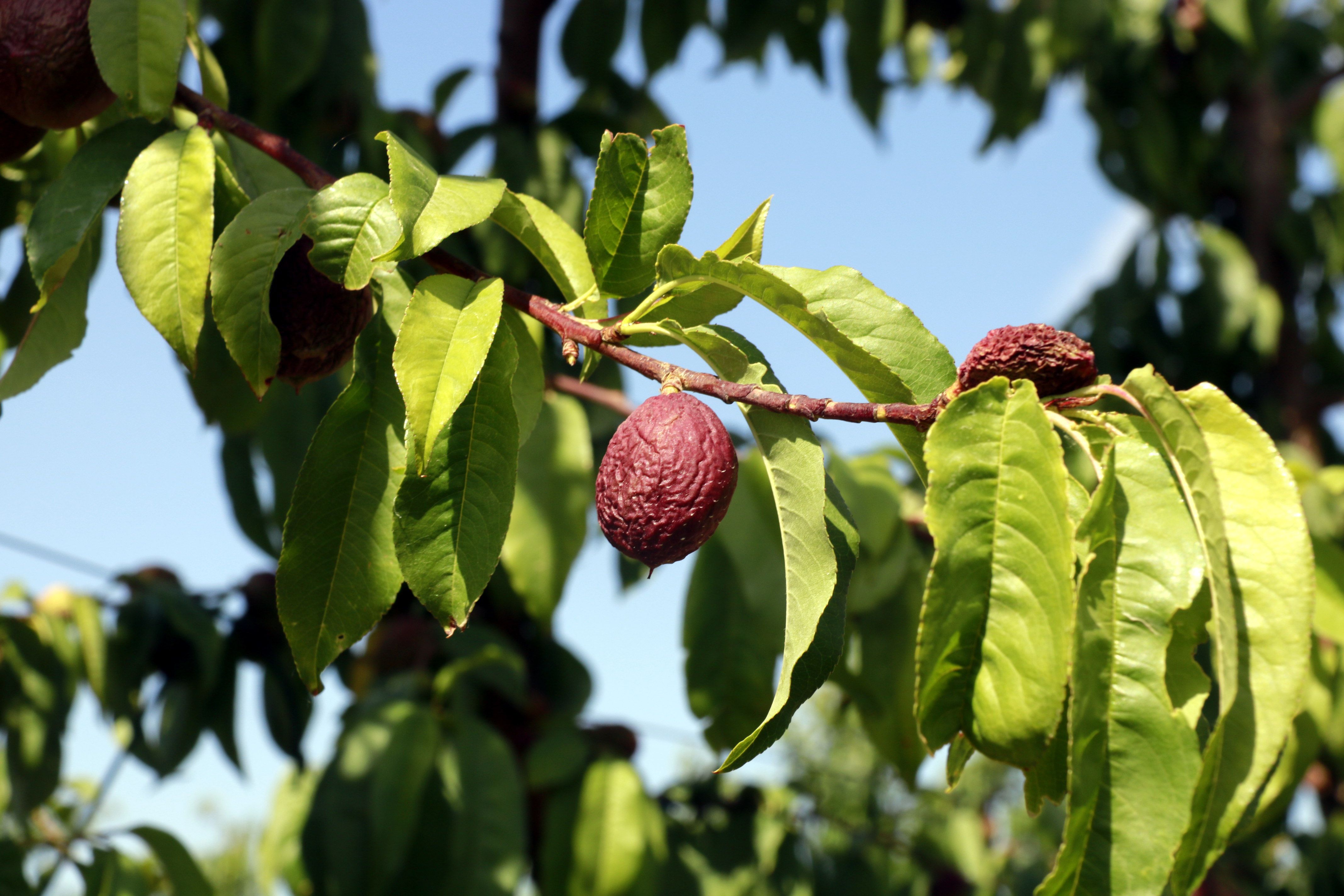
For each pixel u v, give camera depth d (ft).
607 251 5.18
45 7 5.43
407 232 4.52
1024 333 4.19
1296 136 21.76
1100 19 18.97
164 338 5.01
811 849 14.73
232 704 12.00
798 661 4.43
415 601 13.67
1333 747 10.23
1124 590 3.98
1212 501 4.00
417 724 11.21
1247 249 20.71
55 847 10.59
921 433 4.35
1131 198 20.42
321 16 12.16
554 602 9.91
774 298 4.51
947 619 3.83
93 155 5.56
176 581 12.76
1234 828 3.74
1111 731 3.84
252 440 12.41
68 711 11.06
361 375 5.03
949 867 15.47
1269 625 3.92
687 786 14.16
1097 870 3.74
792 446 4.41
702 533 4.30
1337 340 20.56
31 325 6.04
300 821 13.64
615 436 4.51
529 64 15.03
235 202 5.85
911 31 20.03
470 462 4.58
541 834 12.62
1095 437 4.32
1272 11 18.43
